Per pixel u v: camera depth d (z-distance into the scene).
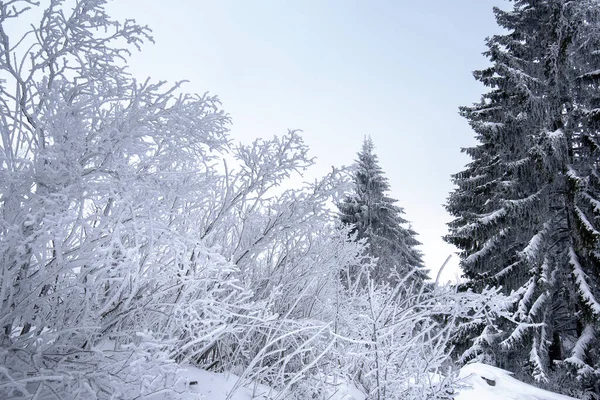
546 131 12.09
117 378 1.38
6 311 1.36
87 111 1.60
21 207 1.44
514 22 16.89
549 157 11.96
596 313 9.71
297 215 2.98
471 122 14.74
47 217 1.33
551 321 11.33
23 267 1.48
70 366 1.41
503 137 14.27
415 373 2.83
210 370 2.54
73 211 1.39
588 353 10.16
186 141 1.90
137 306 1.76
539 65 14.59
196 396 1.62
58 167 1.52
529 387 6.05
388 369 2.67
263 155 2.85
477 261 13.37
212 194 2.67
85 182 1.48
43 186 1.48
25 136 1.61
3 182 1.38
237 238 3.22
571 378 9.97
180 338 2.20
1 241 1.30
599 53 13.13
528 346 11.08
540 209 12.08
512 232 13.03
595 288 10.87
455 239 14.27
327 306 3.19
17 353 1.39
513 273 12.68
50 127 1.51
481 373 6.36
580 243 11.09
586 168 12.12
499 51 14.67
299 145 2.86
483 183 17.22
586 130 12.57
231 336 2.69
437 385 2.83
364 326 3.03
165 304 1.72
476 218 14.56
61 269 1.43
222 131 1.99
